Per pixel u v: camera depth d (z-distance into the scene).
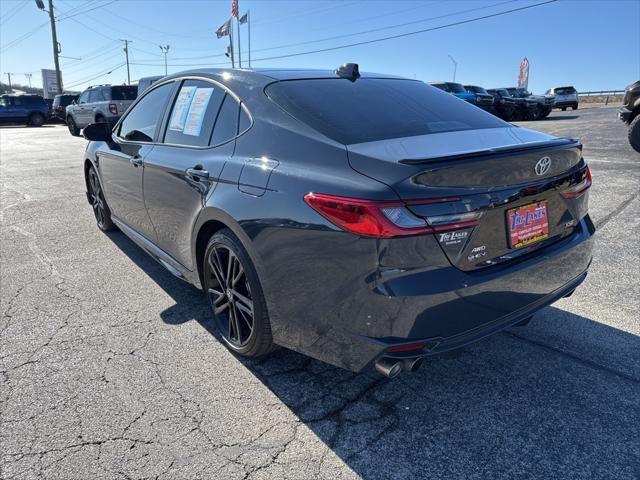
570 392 2.45
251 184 2.38
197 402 2.39
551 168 2.30
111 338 2.99
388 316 1.92
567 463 2.01
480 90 24.47
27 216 5.86
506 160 2.07
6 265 4.20
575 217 2.57
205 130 2.97
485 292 2.07
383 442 2.14
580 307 3.32
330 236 2.01
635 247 4.41
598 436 2.15
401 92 3.02
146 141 3.62
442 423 2.25
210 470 1.97
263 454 2.06
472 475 1.96
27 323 3.17
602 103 39.50
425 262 1.92
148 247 3.78
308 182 2.13
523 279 2.23
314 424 2.25
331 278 2.04
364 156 2.06
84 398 2.41
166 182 3.16
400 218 1.86
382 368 2.00
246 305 2.60
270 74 2.91
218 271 2.79
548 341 2.91
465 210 1.96
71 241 4.87
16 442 2.12
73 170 9.48
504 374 2.61
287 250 2.19
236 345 2.76
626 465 1.99
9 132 21.33
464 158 1.96
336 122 2.42
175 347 2.89
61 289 3.70
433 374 2.62
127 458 2.03
